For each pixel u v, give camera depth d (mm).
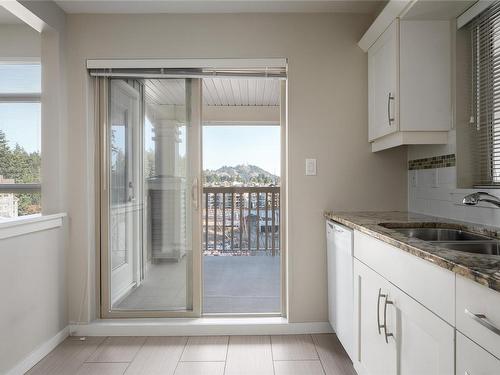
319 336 2598
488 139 1915
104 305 2773
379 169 2674
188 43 2656
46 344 2326
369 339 1755
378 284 1634
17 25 3174
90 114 2721
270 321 2682
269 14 2658
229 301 3449
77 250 2654
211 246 5355
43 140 2547
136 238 2820
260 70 2748
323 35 2662
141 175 2807
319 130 2670
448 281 1043
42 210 2535
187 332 2629
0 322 1887
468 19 1957
